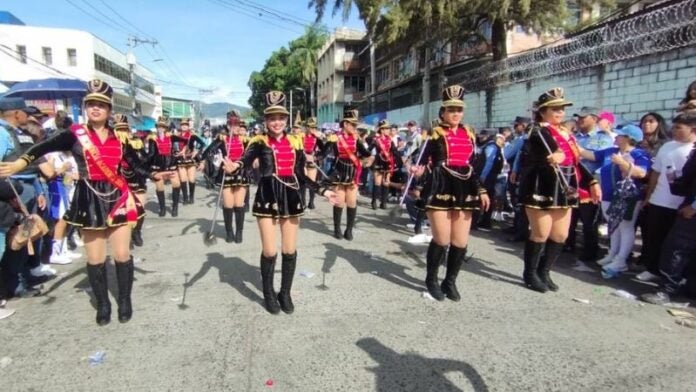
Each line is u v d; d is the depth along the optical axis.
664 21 9.14
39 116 6.20
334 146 8.66
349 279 5.70
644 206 5.76
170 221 9.80
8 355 3.80
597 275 5.93
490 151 8.62
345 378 3.43
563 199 5.07
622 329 4.26
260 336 4.11
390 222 9.60
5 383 3.39
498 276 5.84
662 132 6.15
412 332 4.18
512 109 15.07
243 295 5.14
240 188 7.64
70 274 6.09
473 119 17.89
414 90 29.62
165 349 3.88
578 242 7.79
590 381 3.39
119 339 4.07
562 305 4.85
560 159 4.93
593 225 6.43
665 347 3.90
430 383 3.36
